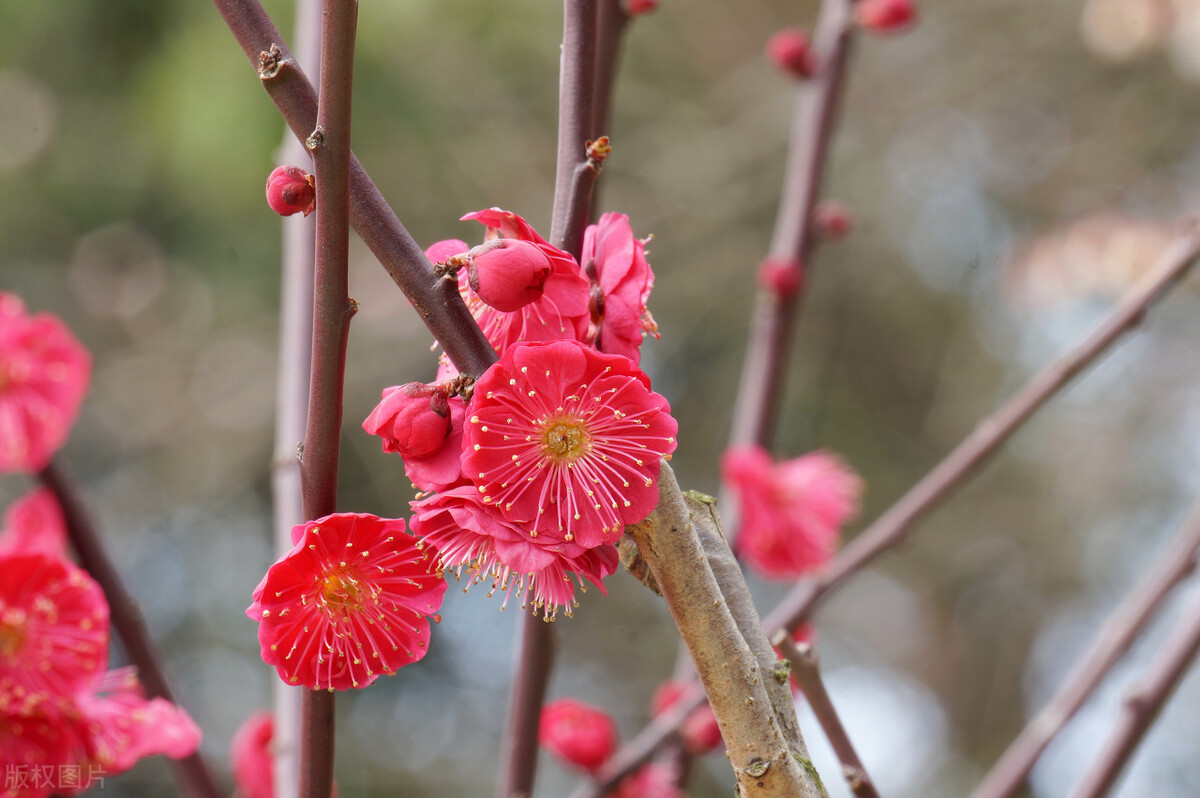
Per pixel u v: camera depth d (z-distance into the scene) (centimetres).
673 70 624
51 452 160
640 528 100
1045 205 636
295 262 184
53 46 541
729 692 100
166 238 573
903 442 691
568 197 117
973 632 719
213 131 497
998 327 663
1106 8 542
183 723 139
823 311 673
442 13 542
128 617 155
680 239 605
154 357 575
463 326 103
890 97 636
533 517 101
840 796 355
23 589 130
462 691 633
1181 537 202
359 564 105
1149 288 201
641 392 101
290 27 455
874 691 723
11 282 558
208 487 575
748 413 231
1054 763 530
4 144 545
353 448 572
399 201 564
